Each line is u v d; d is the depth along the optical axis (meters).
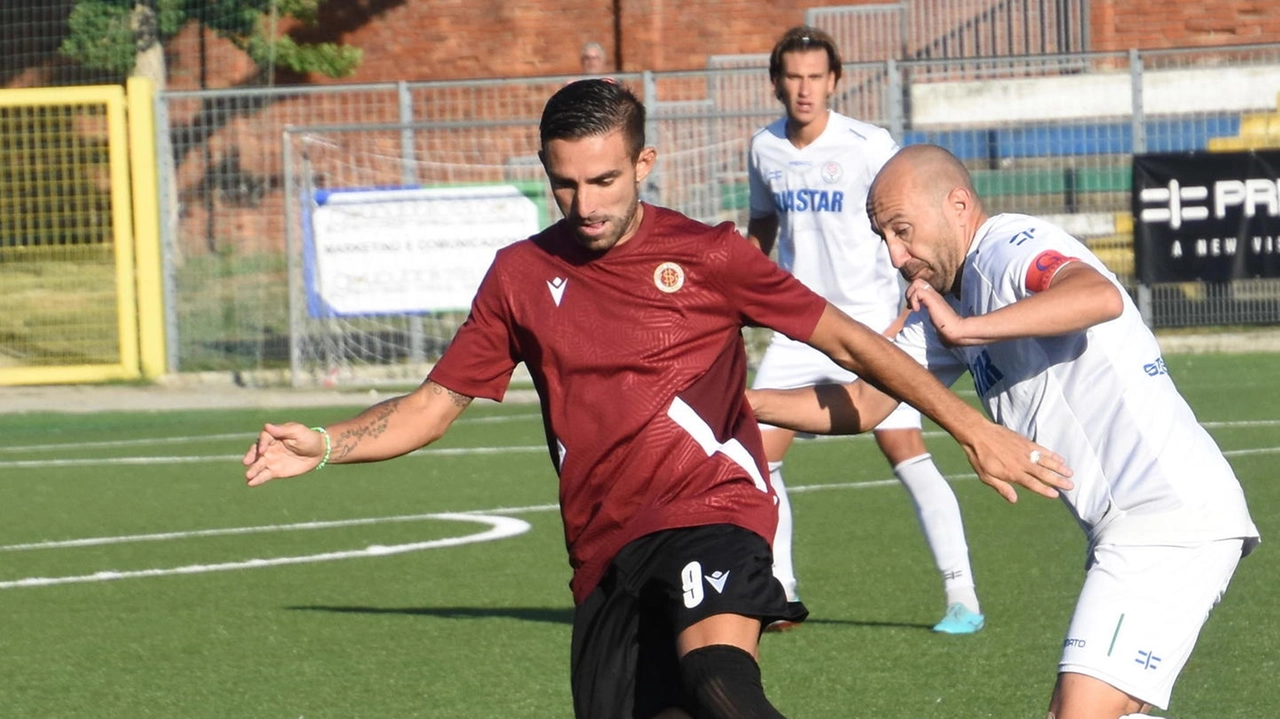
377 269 39.44
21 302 43.94
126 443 33.00
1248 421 30.86
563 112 8.81
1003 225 9.59
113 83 53.50
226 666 15.47
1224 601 17.03
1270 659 14.65
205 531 23.41
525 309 9.32
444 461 29.86
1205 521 9.16
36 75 53.88
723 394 9.31
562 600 18.27
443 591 18.89
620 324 9.17
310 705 13.95
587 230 8.95
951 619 16.16
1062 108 42.09
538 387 9.46
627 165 8.92
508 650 15.88
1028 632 16.00
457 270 39.34
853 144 17.72
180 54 56.06
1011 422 9.77
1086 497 9.41
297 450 9.45
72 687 14.80
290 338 40.25
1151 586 9.08
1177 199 40.09
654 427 9.12
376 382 39.97
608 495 9.21
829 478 26.61
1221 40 54.62
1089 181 42.00
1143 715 8.94
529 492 26.31
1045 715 13.09
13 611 18.22
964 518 22.69
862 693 13.89
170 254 41.69
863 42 56.69
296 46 55.12
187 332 43.09
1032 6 55.16
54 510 25.44
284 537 22.81
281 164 47.50
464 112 57.06
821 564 19.84
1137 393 9.30
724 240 9.22
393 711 13.70
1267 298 40.28
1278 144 41.50
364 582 19.52
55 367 40.91
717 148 42.72
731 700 8.18
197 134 49.72
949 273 9.88
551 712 13.59
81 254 44.56
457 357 9.62
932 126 42.94
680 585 8.77
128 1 51.31
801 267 18.17
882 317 18.12
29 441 33.59
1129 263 41.47
